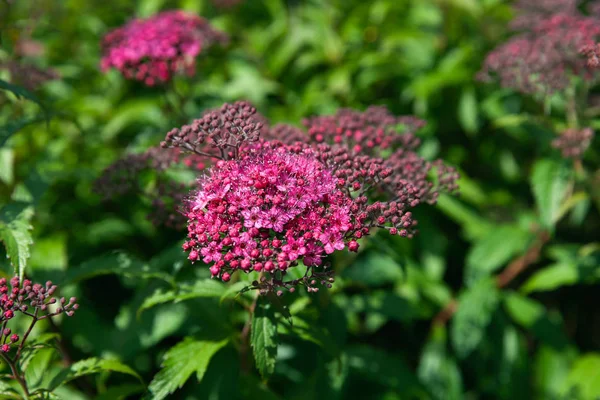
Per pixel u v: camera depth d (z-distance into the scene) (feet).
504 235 1.70
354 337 1.79
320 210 1.25
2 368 1.38
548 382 1.76
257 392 1.45
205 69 1.92
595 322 2.01
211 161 1.41
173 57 1.66
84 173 1.58
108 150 1.84
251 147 1.31
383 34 1.94
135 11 2.01
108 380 1.62
